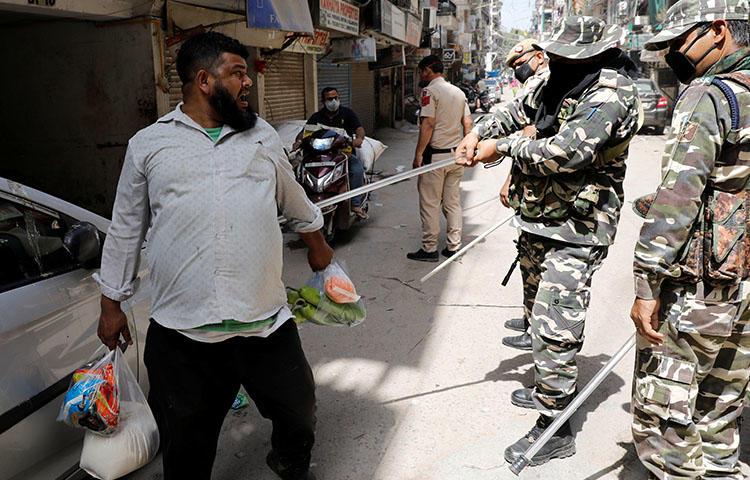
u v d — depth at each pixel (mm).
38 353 2221
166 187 2025
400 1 16484
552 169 2506
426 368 3762
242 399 3324
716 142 1947
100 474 2156
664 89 22953
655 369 2223
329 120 6902
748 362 2289
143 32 6801
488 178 11266
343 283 2643
